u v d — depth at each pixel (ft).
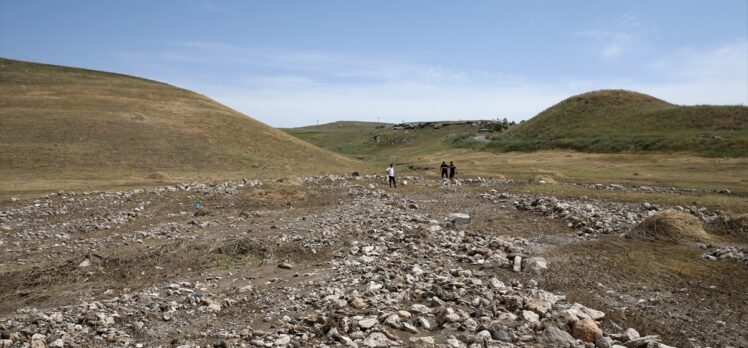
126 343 28.55
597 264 44.73
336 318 30.71
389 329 29.01
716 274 40.93
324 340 27.61
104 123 202.08
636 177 137.59
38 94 232.32
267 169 185.78
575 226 64.64
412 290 36.60
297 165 202.90
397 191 112.88
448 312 30.63
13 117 193.88
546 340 27.30
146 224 73.05
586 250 50.39
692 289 37.42
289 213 82.02
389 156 378.73
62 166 153.07
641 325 30.48
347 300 34.99
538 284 39.11
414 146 447.01
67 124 193.77
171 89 293.23
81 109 217.56
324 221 70.13
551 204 79.05
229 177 157.99
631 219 66.74
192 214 82.38
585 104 317.83
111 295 38.83
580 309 32.24
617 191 104.42
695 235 54.19
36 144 169.17
